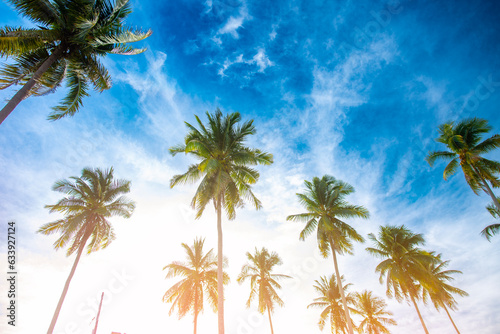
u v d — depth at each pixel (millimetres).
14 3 9586
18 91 8672
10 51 9562
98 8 10555
